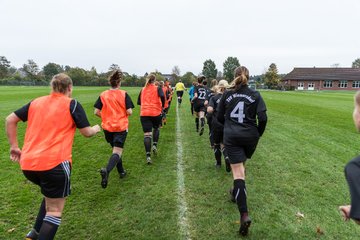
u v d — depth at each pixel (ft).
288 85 255.29
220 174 20.15
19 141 28.86
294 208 15.21
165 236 12.51
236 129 13.33
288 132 36.60
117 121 17.94
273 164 22.75
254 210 14.94
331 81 252.83
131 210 14.73
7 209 14.62
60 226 13.17
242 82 13.58
